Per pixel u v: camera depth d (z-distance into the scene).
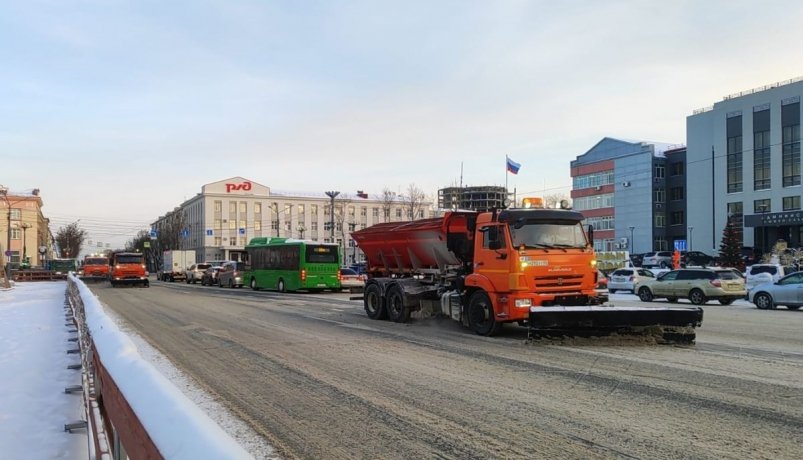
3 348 10.75
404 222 15.91
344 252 102.88
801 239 59.22
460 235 14.02
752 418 5.88
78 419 6.03
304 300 25.12
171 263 58.47
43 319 16.48
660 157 77.62
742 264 57.72
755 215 61.22
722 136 66.00
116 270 39.56
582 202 87.75
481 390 7.30
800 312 19.67
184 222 100.88
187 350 10.84
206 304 22.73
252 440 5.43
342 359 9.69
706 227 68.75
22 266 72.12
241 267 39.06
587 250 12.33
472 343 11.36
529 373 8.33
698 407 6.34
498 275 11.98
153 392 2.49
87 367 6.00
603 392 7.11
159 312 19.09
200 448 1.75
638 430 5.54
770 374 8.06
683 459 4.73
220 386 7.75
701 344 10.97
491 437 5.41
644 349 10.37
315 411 6.43
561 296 11.86
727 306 23.48
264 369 8.89
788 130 59.56
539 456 4.88
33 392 7.24
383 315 16.31
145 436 2.20
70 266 77.62
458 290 13.48
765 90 61.81
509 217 11.87
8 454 4.90
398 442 5.32
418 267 15.97
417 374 8.36
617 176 81.69
